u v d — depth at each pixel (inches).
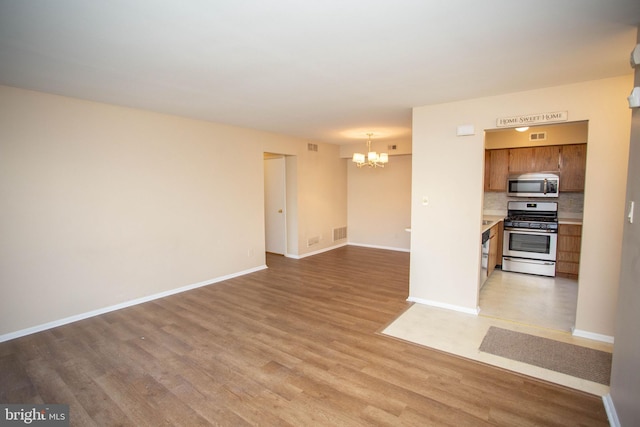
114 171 148.9
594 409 82.7
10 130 120.2
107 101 141.3
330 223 292.8
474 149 139.3
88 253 142.3
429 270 154.0
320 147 276.2
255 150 216.4
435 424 77.4
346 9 68.1
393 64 99.3
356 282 192.9
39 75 108.0
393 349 113.3
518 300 160.4
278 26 75.6
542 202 219.9
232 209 202.7
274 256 265.6
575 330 122.1
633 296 70.7
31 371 100.7
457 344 116.6
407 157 278.1
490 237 188.4
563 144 201.9
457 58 95.3
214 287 184.5
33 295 127.8
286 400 86.5
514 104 129.0
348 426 77.0
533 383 93.4
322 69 104.0
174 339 121.5
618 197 112.0
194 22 73.5
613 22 73.7
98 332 127.6
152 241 164.1
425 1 64.9
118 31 77.7
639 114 72.6
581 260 119.3
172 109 157.2
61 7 66.2
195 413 81.8
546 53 91.4
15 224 122.6
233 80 114.3
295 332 126.9
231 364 104.1
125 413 82.0
